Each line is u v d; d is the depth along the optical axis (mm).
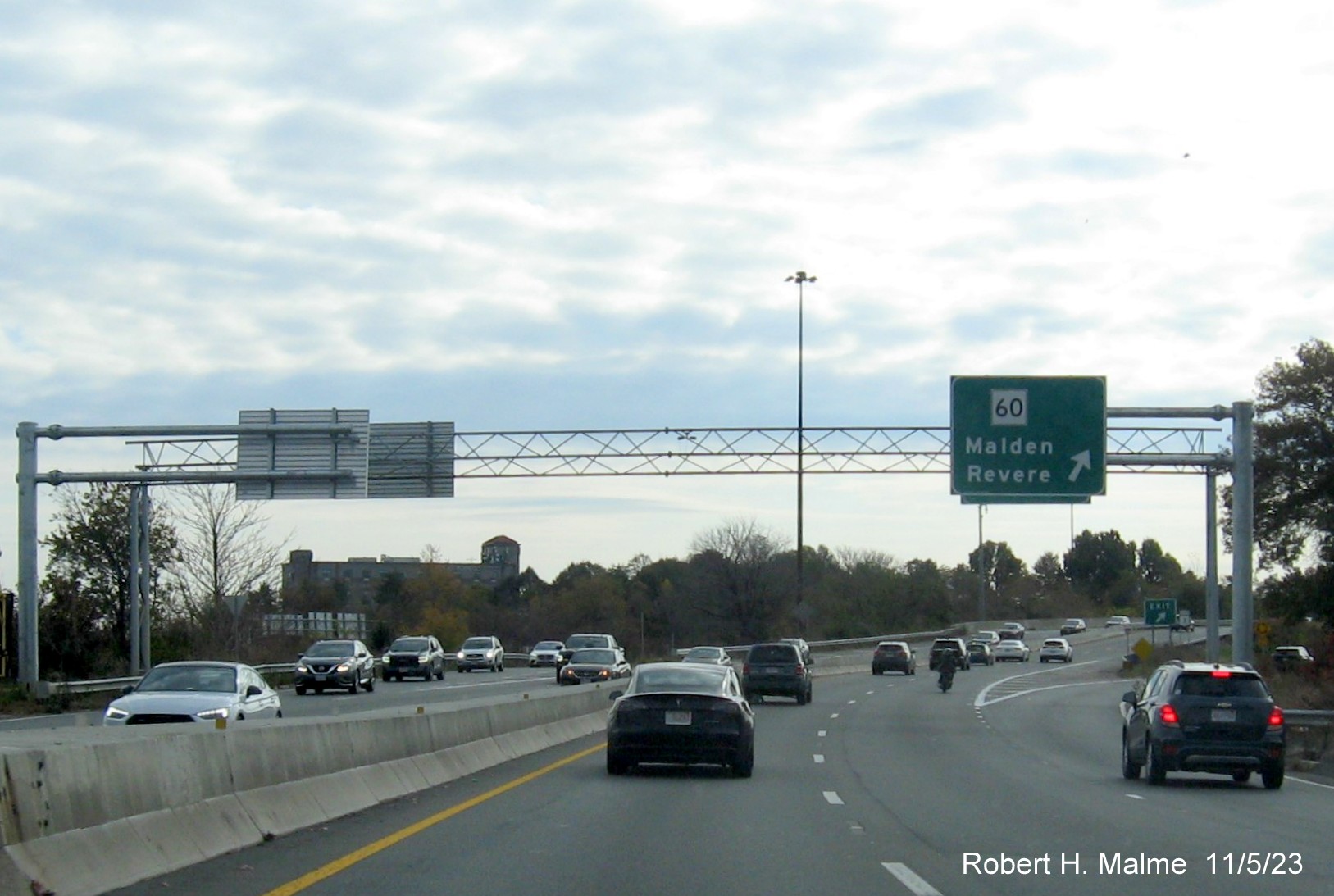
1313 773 25984
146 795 11047
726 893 10984
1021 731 35625
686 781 20344
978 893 11266
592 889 11039
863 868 12375
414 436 49344
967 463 34094
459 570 175875
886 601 130875
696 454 49938
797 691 46719
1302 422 59219
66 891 9297
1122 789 21234
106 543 57000
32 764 9344
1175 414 33750
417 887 10898
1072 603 176875
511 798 17609
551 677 64875
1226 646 73562
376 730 17312
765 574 116000
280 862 11789
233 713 21984
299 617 86562
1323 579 58688
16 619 42094
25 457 41656
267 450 45375
